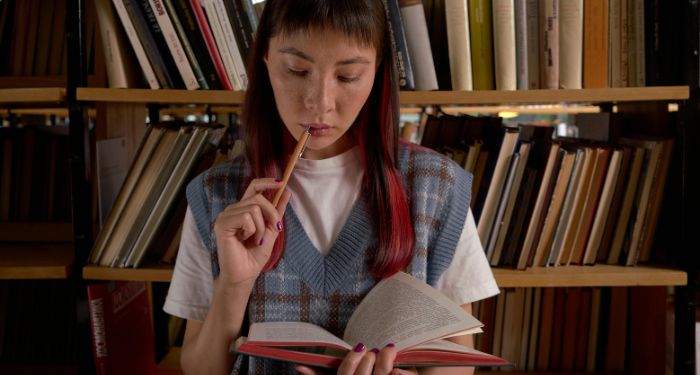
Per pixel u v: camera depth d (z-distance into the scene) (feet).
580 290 4.95
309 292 3.19
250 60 3.30
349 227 3.21
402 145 3.50
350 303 3.18
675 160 4.19
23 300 5.27
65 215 5.51
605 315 5.01
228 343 3.05
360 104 2.92
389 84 3.24
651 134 4.68
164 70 4.14
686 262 4.11
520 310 4.96
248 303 3.25
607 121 4.99
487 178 4.24
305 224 3.30
